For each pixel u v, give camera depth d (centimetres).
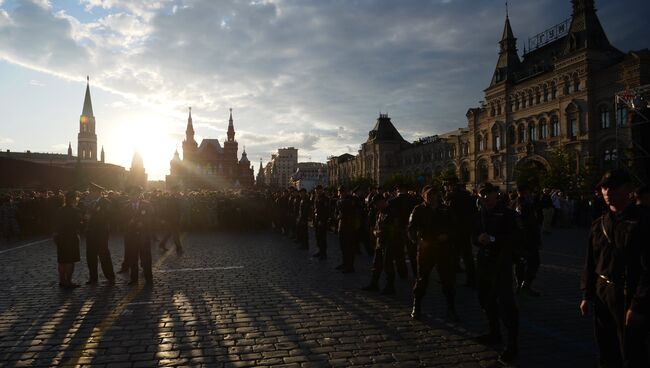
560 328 698
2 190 3425
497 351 599
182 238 2141
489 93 6062
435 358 575
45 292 973
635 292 383
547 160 4978
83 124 15325
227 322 736
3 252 1631
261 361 566
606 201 416
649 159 2653
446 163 7644
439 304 855
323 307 830
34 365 561
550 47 5381
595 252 439
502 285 585
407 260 1413
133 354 595
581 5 4662
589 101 4416
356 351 600
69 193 1040
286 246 1812
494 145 6022
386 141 9856
